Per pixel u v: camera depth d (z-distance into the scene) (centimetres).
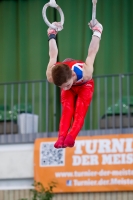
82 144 2564
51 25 1394
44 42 3075
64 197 2573
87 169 2545
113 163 2522
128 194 2508
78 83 1345
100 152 2542
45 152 2608
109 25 3002
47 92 2712
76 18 3039
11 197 2655
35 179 2603
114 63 2978
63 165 2572
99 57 2988
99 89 2733
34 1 3102
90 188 2534
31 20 3095
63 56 3031
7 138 2691
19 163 2653
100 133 2592
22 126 2753
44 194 2244
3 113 2808
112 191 2519
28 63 3078
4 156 2675
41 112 2816
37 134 2656
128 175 2500
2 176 2666
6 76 3092
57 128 2950
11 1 3130
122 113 2655
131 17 2997
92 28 1376
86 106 1367
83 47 3017
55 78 1296
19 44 3092
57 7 1412
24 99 3044
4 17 3134
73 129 1351
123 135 2536
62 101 1381
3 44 3120
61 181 2567
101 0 3022
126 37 2977
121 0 3008
